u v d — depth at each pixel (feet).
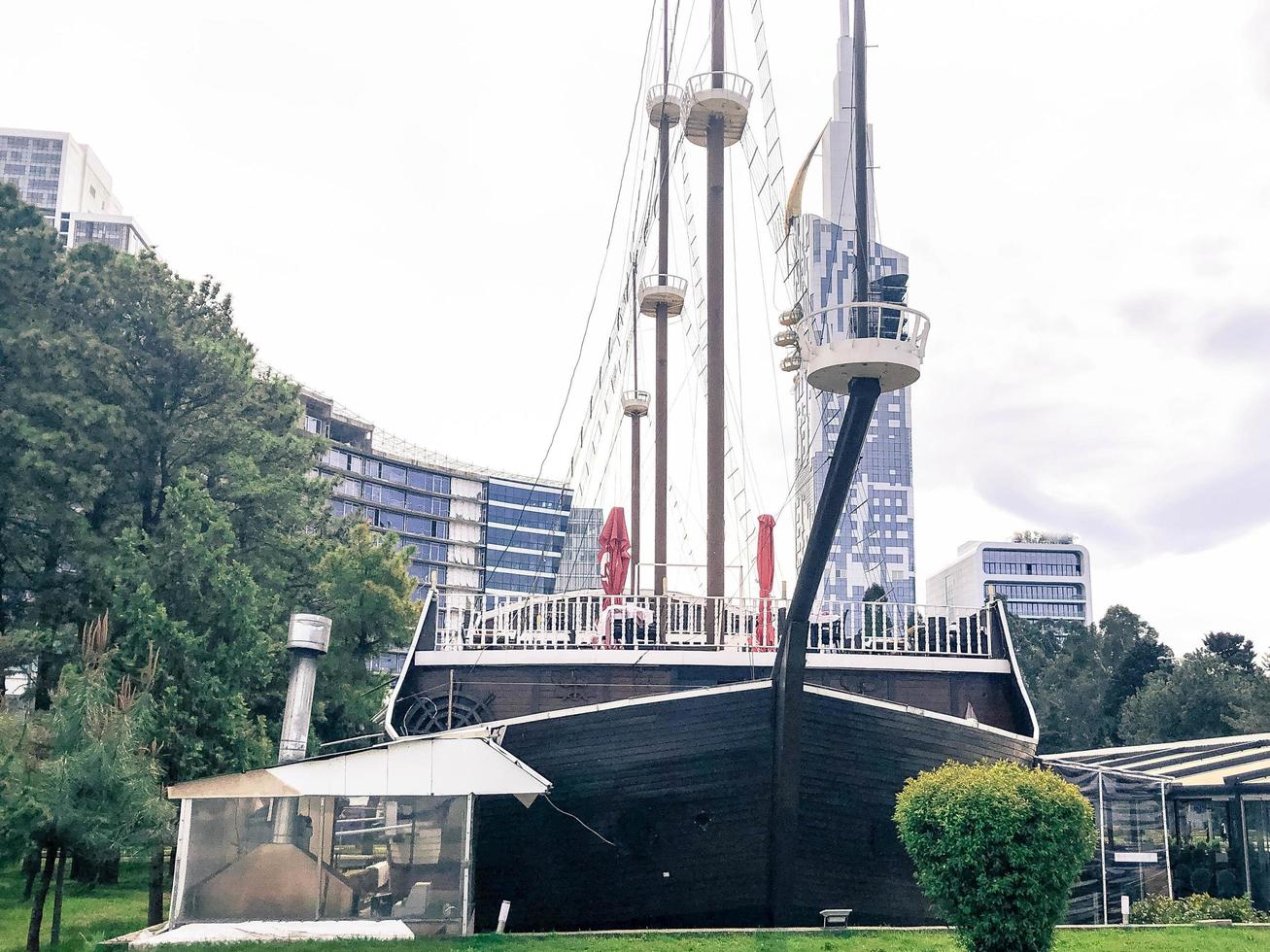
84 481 88.89
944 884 38.24
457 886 47.01
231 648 67.51
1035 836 37.06
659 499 93.20
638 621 62.75
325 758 47.24
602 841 49.11
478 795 49.06
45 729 53.26
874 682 55.83
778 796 47.34
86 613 89.92
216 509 77.05
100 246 103.40
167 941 43.39
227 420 103.76
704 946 42.37
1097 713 226.38
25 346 89.10
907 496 560.20
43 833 48.44
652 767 48.78
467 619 64.75
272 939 43.78
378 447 422.41
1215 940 46.57
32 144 610.24
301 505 108.99
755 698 48.29
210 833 48.19
